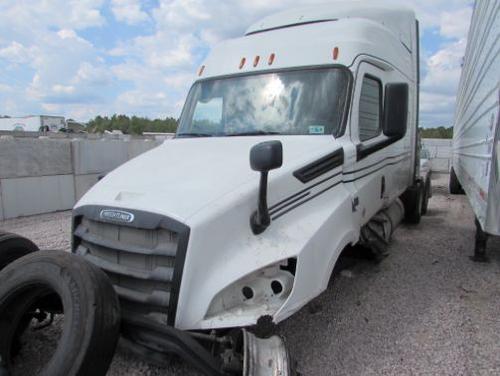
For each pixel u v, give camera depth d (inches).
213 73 197.2
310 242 128.0
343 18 208.1
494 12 179.2
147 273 116.0
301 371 137.6
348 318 173.8
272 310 115.3
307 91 171.8
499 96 144.3
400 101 167.5
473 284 210.8
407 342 155.5
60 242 275.6
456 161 408.8
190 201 118.8
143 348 112.3
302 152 147.7
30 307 127.8
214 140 170.2
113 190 133.0
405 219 341.7
